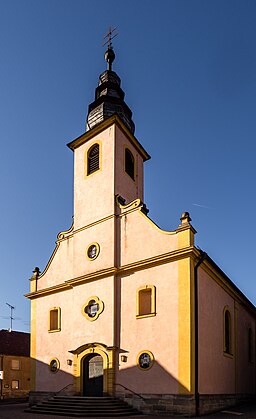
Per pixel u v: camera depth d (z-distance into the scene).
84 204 26.34
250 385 27.50
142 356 20.45
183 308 19.50
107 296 22.75
